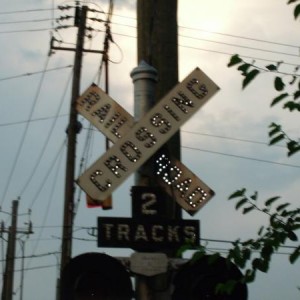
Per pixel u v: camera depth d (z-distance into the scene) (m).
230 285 6.41
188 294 6.75
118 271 6.81
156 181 7.66
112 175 7.45
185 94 7.68
